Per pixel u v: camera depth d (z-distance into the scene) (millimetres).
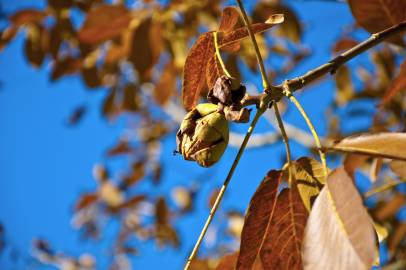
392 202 1081
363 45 716
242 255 680
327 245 599
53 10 1101
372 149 631
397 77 780
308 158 686
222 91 680
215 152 673
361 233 586
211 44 728
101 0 1137
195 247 653
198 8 1125
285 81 682
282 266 681
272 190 687
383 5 753
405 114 1072
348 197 604
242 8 675
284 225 685
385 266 1073
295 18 1082
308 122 659
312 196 683
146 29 1012
